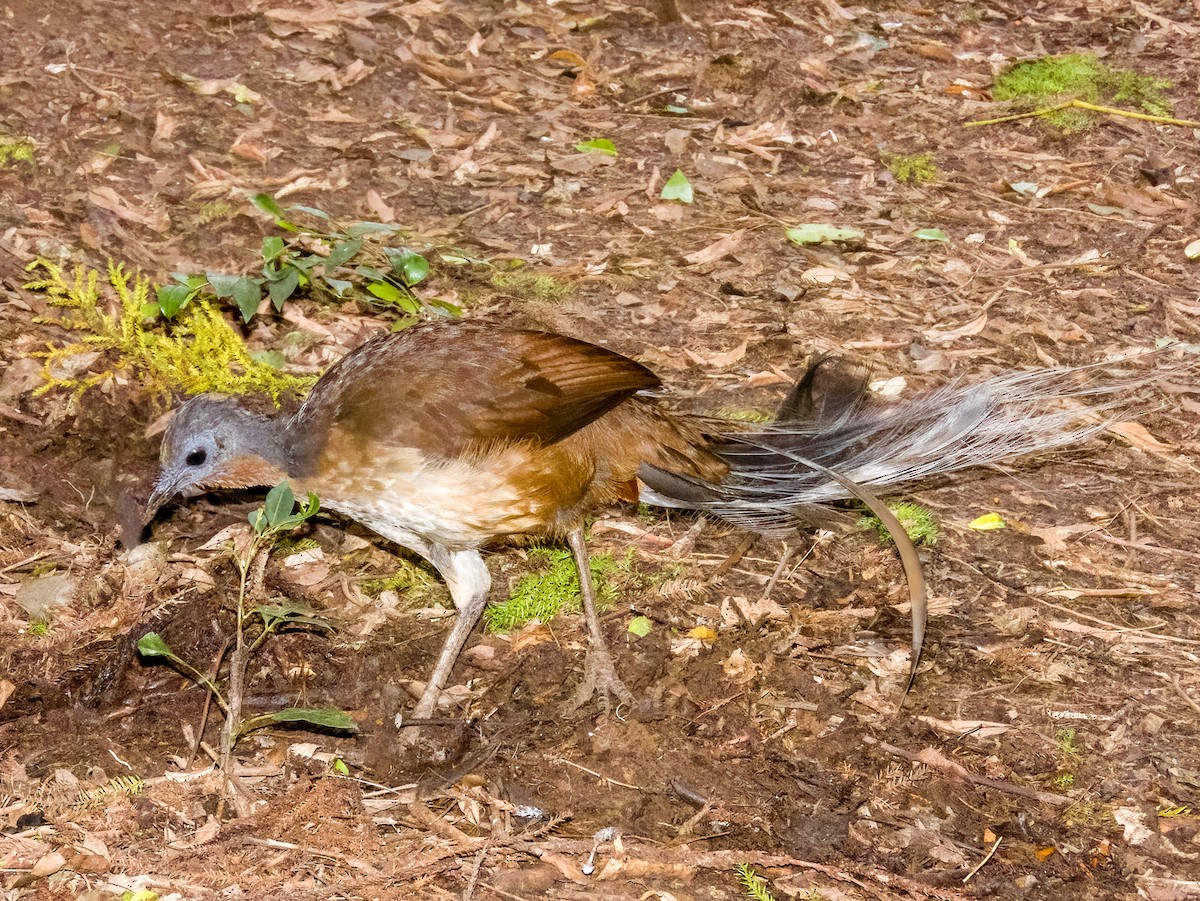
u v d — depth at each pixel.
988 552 10.36
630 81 16.52
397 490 8.57
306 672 9.02
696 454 9.63
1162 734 8.75
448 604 9.80
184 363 10.90
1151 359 12.45
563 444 8.92
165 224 12.95
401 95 15.62
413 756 8.38
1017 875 7.72
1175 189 15.21
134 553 9.62
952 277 13.58
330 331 12.00
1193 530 10.58
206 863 7.31
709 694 8.96
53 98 14.38
